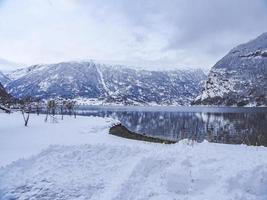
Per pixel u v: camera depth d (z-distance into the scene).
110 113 153.62
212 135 56.47
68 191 12.90
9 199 12.36
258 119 101.62
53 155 17.00
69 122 64.19
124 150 17.11
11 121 60.69
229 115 129.75
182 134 58.19
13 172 14.97
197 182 12.12
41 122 61.06
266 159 14.15
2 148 24.00
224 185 11.68
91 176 14.37
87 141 31.00
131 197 11.59
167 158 14.04
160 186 12.17
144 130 67.25
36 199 12.28
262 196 11.18
